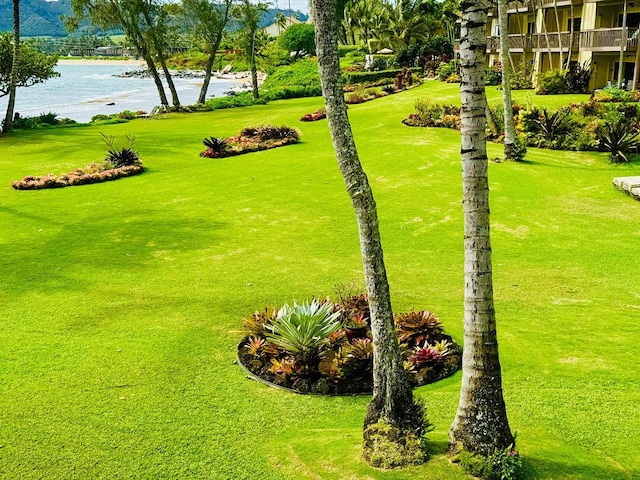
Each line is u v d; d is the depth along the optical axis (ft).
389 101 130.21
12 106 117.39
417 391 25.84
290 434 22.54
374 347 20.30
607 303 35.40
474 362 18.51
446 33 249.14
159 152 92.48
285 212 56.29
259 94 196.24
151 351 29.68
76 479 20.22
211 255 45.09
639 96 101.86
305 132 105.19
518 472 18.16
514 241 47.16
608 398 24.66
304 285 38.81
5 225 54.39
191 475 20.22
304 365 26.94
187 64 392.27
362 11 285.43
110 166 77.87
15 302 36.42
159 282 39.70
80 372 27.61
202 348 30.01
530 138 80.79
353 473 18.86
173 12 160.45
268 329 29.99
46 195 66.13
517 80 129.08
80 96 226.58
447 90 141.08
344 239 48.34
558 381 26.25
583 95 114.42
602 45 115.14
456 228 50.62
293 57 294.05
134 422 23.54
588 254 43.96
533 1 133.28
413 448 19.38
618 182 60.18
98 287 38.88
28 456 21.47
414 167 71.10
